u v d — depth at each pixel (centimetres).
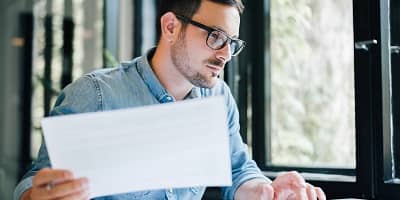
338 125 172
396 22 152
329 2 176
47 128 87
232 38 113
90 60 258
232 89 195
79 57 262
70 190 85
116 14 254
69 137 87
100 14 257
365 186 149
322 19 178
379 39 146
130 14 251
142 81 121
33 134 271
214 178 92
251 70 196
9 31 284
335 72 174
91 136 88
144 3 247
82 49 261
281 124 190
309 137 182
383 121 146
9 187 276
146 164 90
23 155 273
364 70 149
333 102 174
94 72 121
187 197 124
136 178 91
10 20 285
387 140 147
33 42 276
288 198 120
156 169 91
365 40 149
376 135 147
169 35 117
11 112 279
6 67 283
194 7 113
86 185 87
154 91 121
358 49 150
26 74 277
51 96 268
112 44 255
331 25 175
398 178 151
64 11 268
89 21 260
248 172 132
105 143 88
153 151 90
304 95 184
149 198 117
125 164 90
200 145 90
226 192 133
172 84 122
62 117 87
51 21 271
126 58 251
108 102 115
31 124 272
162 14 121
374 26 147
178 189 121
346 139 169
